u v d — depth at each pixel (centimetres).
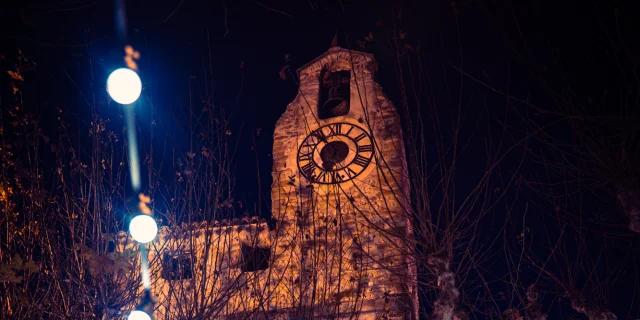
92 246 1054
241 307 1523
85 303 1048
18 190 1088
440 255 1023
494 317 1152
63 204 1111
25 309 1046
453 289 1000
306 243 1695
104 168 1155
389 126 1872
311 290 1599
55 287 1055
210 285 1499
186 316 1109
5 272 712
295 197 1809
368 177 1788
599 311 1109
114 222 1118
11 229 1062
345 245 1672
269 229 1742
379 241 1662
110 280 1066
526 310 1158
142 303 589
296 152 1906
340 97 1994
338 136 1875
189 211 1189
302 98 2020
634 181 948
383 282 1592
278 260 1689
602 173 975
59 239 1084
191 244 1158
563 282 1149
